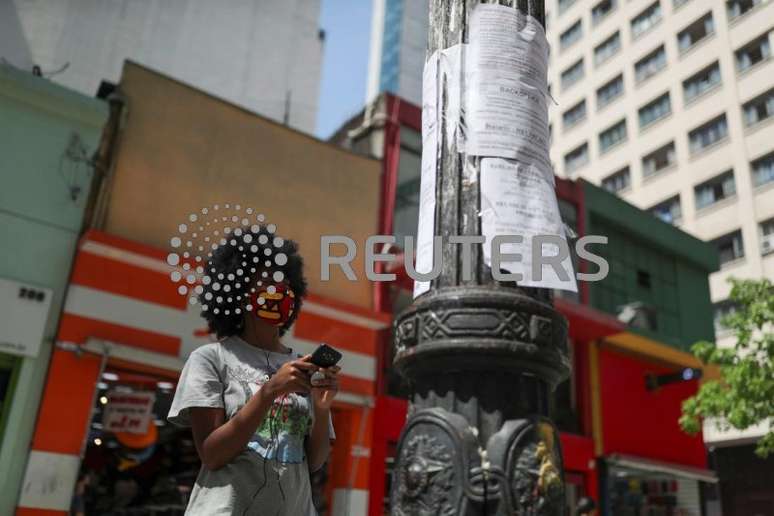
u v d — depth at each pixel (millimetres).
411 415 2443
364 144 13242
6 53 15617
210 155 10602
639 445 14469
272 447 1895
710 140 30375
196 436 1849
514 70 2785
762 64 28891
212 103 10852
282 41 19594
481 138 2662
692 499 15195
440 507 2219
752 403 9703
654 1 35031
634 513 14094
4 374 8164
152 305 9133
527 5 2928
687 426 10562
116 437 9656
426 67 2947
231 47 18734
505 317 2355
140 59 17156
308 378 1790
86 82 16203
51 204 8953
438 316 2410
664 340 15969
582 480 13305
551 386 2484
